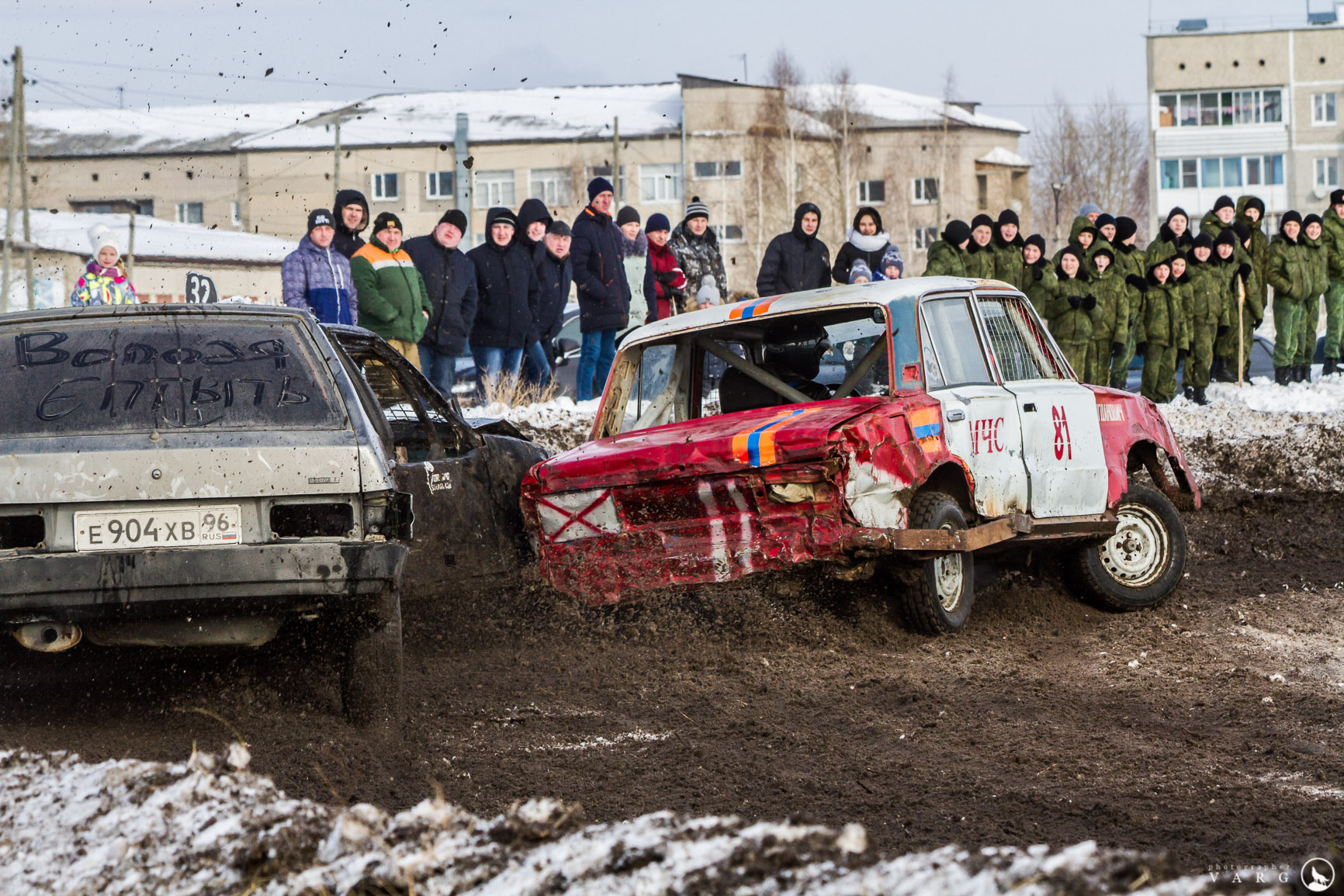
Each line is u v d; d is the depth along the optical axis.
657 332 16.64
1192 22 157.50
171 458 10.51
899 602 14.49
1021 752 10.32
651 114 150.75
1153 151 157.88
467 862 6.19
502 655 13.98
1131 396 17.56
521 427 25.80
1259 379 39.28
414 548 13.67
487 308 28.12
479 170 146.50
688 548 14.12
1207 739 10.77
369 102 155.25
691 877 5.73
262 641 10.89
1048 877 5.34
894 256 31.33
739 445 13.65
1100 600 16.59
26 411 10.88
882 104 160.25
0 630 10.37
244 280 88.81
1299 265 38.78
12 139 75.38
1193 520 23.34
